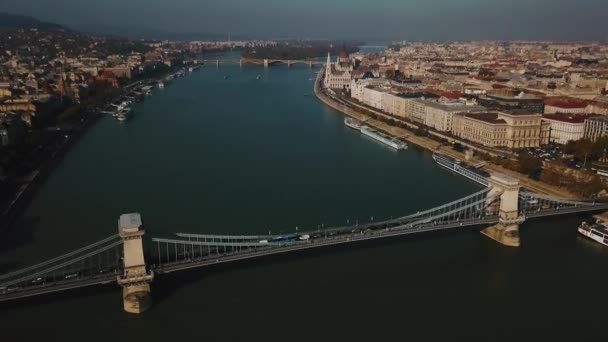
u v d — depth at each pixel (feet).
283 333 625.82
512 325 654.94
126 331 619.67
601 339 629.51
